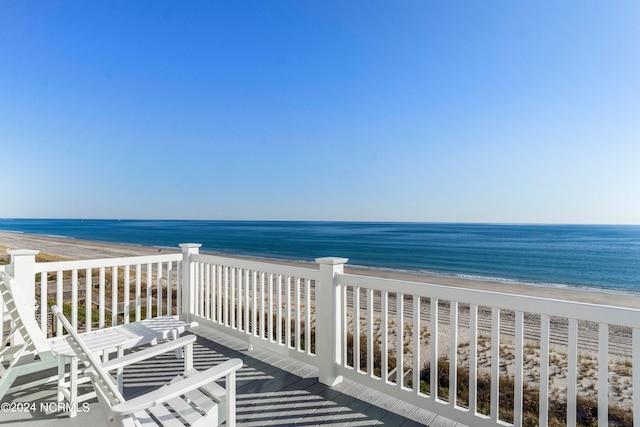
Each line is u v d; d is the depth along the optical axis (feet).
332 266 8.96
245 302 11.87
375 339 23.31
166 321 10.93
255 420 7.34
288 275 10.28
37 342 7.45
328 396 8.45
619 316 5.18
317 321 9.41
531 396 15.58
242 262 11.85
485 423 6.55
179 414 5.56
